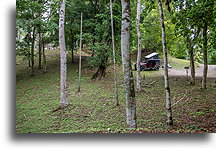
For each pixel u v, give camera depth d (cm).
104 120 718
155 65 2192
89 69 1842
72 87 1314
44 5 1447
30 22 1335
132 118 491
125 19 501
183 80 1427
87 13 1762
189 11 511
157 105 862
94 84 1388
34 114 846
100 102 967
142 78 1600
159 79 1528
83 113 821
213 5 461
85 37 1467
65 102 912
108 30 1360
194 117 654
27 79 1532
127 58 502
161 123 621
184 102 863
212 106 757
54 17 1700
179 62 2830
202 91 1020
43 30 1566
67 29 1759
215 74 1839
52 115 824
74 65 1981
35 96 1145
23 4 1248
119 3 1298
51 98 1094
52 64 2050
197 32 666
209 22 523
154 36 1259
